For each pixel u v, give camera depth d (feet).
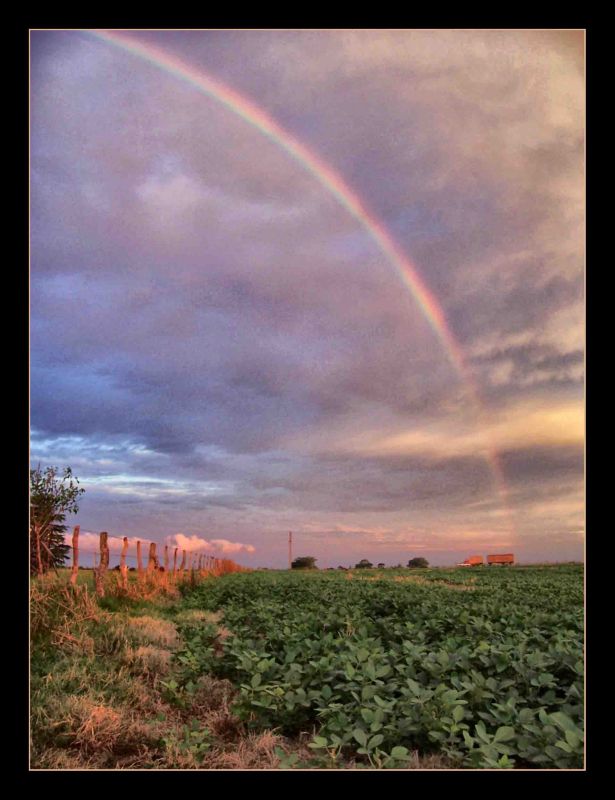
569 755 16.58
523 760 17.71
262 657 24.41
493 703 19.89
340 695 20.25
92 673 23.99
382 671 21.09
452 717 18.45
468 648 23.91
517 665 21.81
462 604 41.93
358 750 17.33
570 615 34.06
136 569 49.19
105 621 31.48
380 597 46.65
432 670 21.12
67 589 31.73
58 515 33.60
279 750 18.03
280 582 76.84
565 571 101.81
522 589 59.88
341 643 26.71
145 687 23.75
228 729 20.95
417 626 30.81
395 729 18.17
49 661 24.56
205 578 80.48
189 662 25.49
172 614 42.83
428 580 80.79
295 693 20.98
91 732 19.58
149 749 19.54
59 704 20.68
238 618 37.99
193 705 22.44
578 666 21.86
